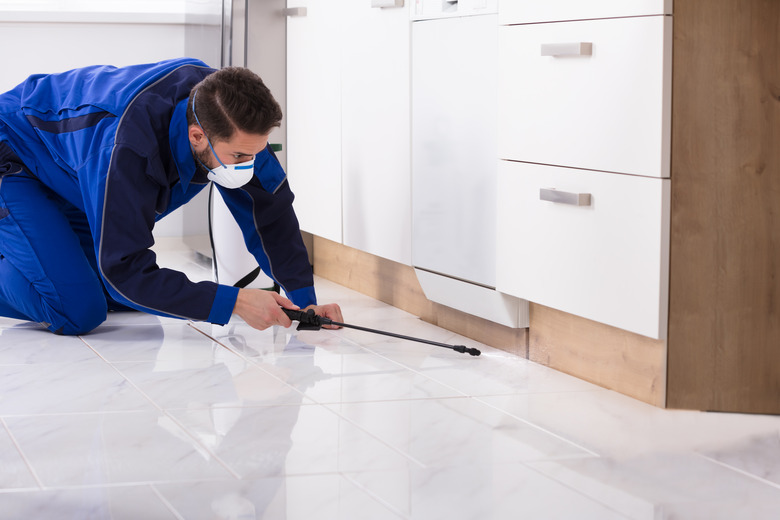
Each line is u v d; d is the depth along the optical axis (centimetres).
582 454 144
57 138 208
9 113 216
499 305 206
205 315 193
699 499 127
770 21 158
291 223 225
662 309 163
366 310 259
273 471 135
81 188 195
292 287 226
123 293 189
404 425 157
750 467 139
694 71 157
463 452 144
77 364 195
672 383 167
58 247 216
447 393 177
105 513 119
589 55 171
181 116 189
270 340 219
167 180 195
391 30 240
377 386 181
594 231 175
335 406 168
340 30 268
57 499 124
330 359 202
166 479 132
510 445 148
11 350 206
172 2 403
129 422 157
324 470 136
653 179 160
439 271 228
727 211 162
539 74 185
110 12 385
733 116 159
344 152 272
